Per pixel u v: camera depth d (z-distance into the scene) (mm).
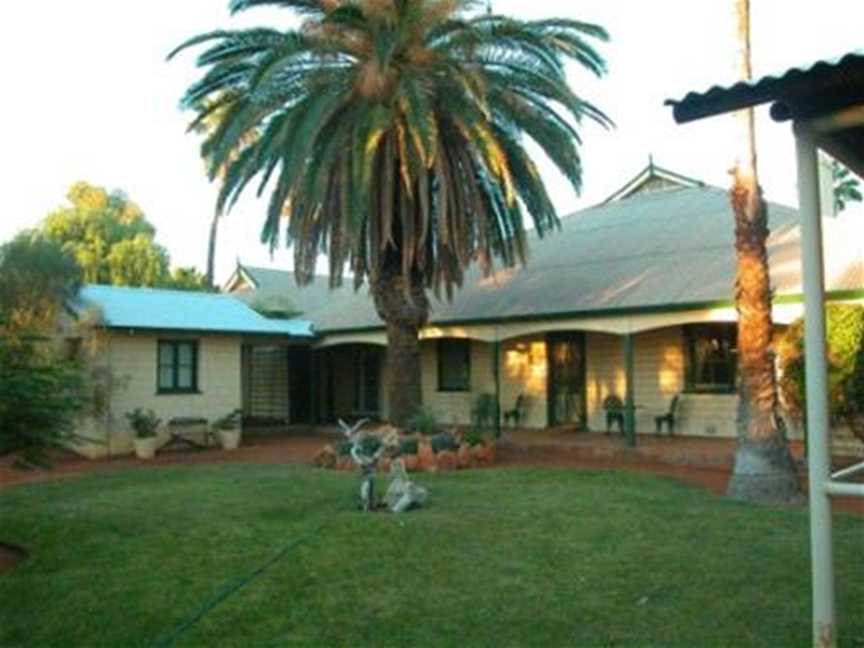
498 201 17266
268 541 8930
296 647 5863
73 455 18766
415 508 10453
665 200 23891
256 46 15898
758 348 11156
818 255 4926
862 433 12734
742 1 11008
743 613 6199
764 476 10961
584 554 8062
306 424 25312
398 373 16719
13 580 7910
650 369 18969
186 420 20484
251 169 16141
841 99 4840
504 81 16141
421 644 5820
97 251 36844
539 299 19172
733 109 4820
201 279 38875
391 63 15484
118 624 6504
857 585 6777
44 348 13141
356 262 16141
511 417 21375
